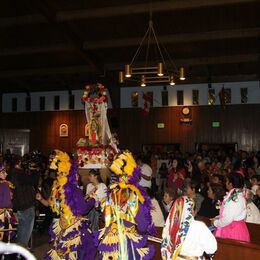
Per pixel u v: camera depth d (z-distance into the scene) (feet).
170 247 10.98
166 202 21.52
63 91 65.41
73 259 15.69
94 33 45.88
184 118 58.90
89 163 29.81
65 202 15.96
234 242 14.20
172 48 47.80
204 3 37.65
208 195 21.47
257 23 41.96
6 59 52.13
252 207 19.45
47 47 48.42
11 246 5.24
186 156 47.65
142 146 60.13
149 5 39.22
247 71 54.60
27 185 22.39
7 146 61.36
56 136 64.90
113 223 13.16
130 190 13.07
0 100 67.31
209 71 53.36
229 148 56.90
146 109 58.90
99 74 54.90
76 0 39.42
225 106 57.47
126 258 12.67
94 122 31.60
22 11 41.27
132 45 46.75
